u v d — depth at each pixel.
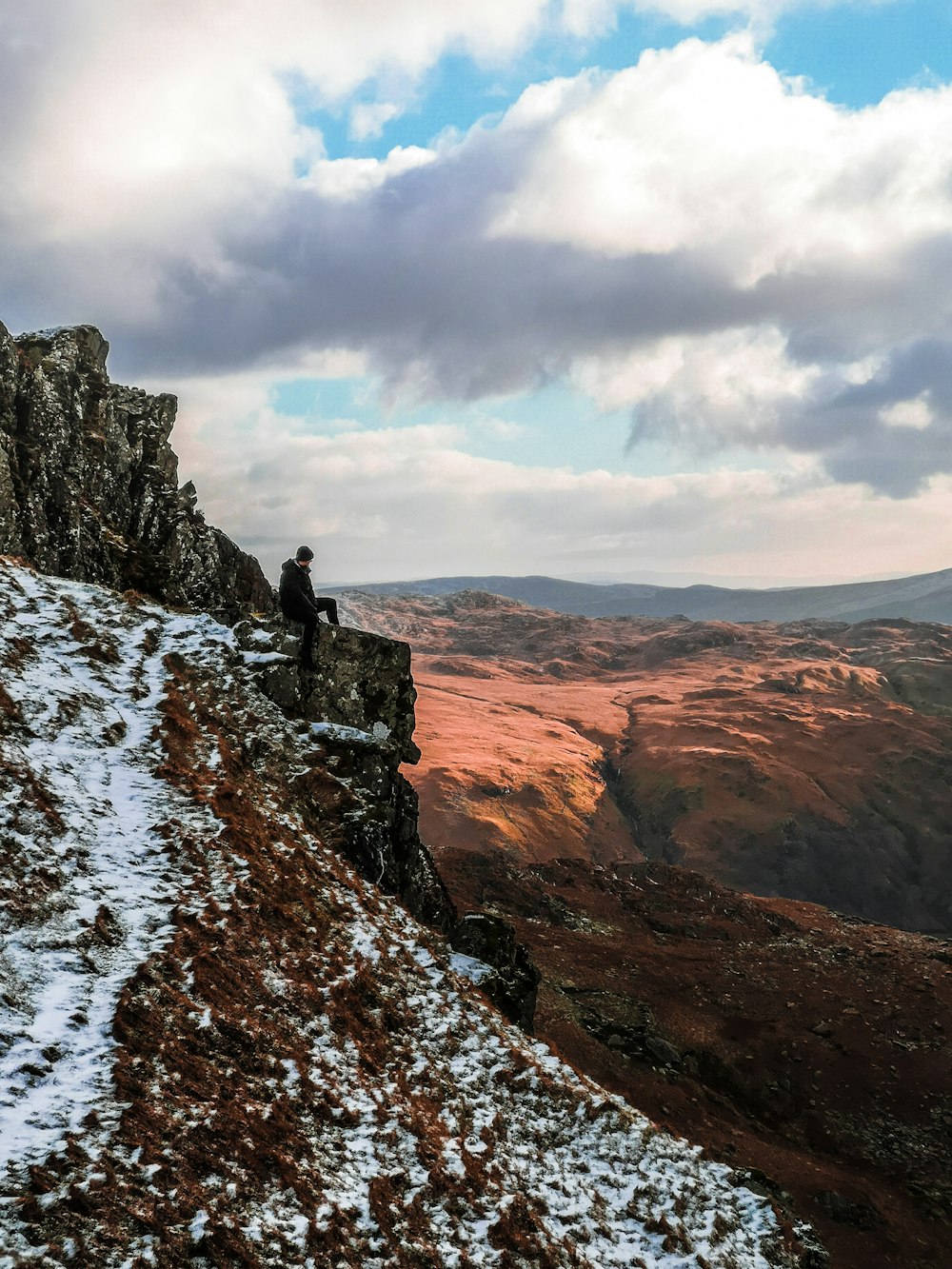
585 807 194.38
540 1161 15.05
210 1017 12.68
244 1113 11.51
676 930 60.59
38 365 39.81
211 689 23.52
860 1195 34.38
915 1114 40.59
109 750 18.66
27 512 34.22
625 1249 14.01
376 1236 11.08
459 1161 13.47
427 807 176.62
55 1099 9.88
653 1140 17.45
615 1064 39.03
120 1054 10.92
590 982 46.78
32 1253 7.88
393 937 19.00
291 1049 13.34
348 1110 12.96
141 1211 9.02
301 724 24.66
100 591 26.11
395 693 27.97
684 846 187.88
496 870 64.06
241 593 52.69
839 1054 44.28
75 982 11.95
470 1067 16.39
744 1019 46.41
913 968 54.91
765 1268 15.27
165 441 49.53
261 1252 9.62
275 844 18.67
